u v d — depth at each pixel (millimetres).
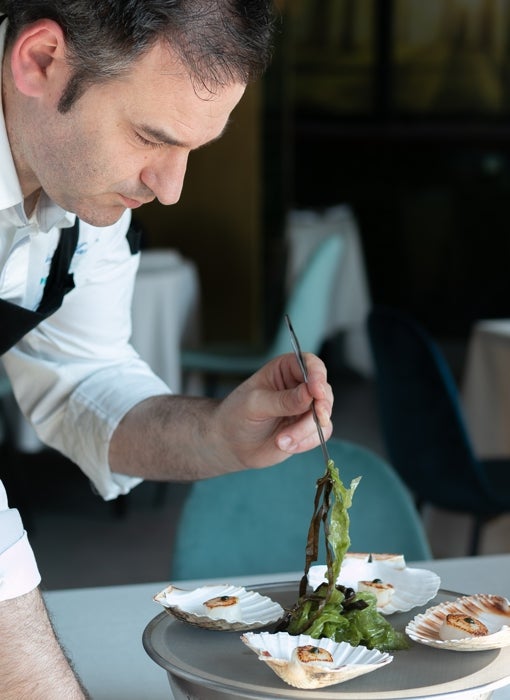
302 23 8172
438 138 8062
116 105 999
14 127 1098
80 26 973
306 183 8234
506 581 1447
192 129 1012
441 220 8164
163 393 1468
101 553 3684
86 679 1166
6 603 900
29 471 4715
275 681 883
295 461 1788
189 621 1001
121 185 1056
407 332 2766
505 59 8102
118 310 1502
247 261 5852
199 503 1755
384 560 1176
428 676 897
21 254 1274
